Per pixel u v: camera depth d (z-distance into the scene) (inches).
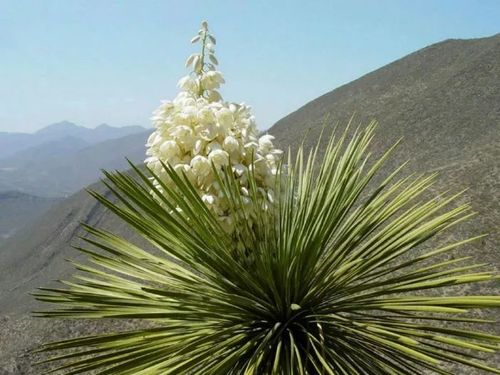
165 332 92.2
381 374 93.8
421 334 89.7
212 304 92.2
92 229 105.2
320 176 107.7
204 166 96.2
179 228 91.4
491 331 277.9
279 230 98.0
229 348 94.7
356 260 99.1
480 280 93.1
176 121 100.3
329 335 98.3
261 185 101.2
